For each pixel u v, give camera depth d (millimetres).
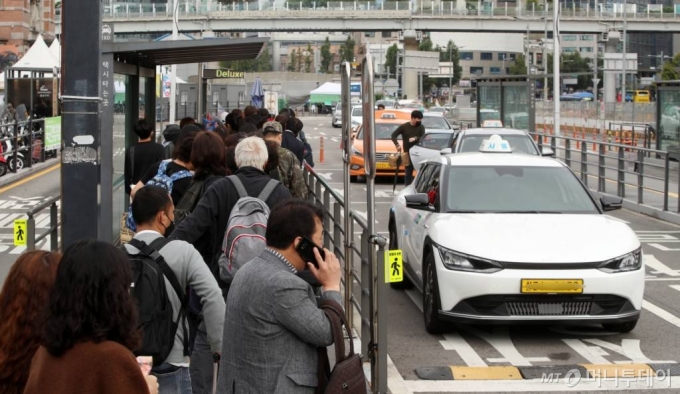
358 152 25203
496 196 9953
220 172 7113
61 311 3215
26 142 26500
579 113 56219
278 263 4023
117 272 3297
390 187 24344
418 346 8609
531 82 33219
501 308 8383
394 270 6777
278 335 3887
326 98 69438
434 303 8742
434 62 72812
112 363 3182
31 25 52625
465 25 73875
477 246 8531
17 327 3592
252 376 3896
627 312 8547
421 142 22250
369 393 7105
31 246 8734
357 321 9250
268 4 72250
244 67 130750
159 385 4703
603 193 21234
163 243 4723
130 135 13414
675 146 30359
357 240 15000
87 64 6875
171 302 4656
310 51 152500
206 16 71625
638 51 154750
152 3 70625
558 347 8578
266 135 9453
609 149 38375
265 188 6320
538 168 10398
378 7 73000
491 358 8211
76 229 6930
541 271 8305
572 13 74438
